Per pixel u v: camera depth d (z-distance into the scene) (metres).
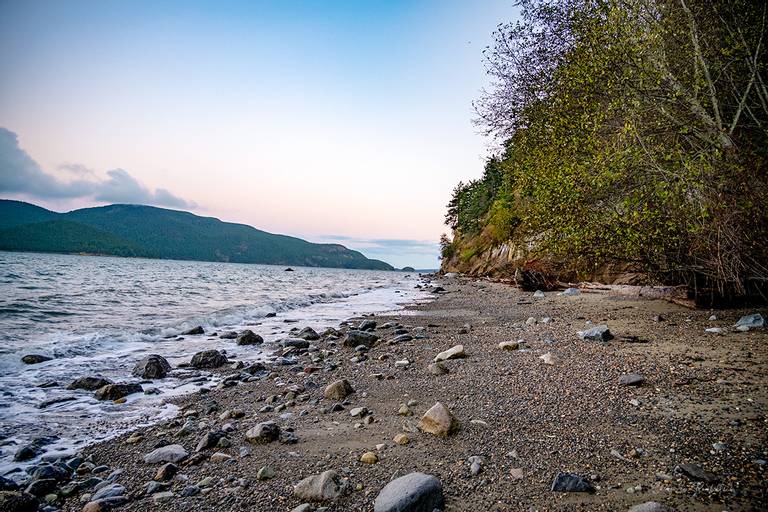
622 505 3.24
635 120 9.61
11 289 25.45
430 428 5.00
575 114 11.41
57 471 4.24
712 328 8.67
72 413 6.28
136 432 5.50
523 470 3.92
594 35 10.20
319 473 4.10
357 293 35.44
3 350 10.01
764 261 8.32
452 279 55.00
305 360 9.92
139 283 37.34
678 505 3.15
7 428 5.62
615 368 6.78
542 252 13.17
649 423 4.67
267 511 3.48
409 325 14.72
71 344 11.03
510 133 19.23
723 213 7.96
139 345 11.76
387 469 4.11
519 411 5.44
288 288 40.09
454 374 7.52
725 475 3.50
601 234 10.30
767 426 4.27
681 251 10.04
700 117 9.27
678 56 9.84
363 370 8.48
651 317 11.15
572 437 4.53
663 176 8.88
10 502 3.50
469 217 74.31
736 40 9.08
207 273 73.88
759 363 6.21
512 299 22.08
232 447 4.85
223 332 14.31
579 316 12.97
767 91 8.61
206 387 7.80
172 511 3.52
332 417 5.79
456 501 3.46
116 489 3.90
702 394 5.29
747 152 8.30
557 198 11.12
